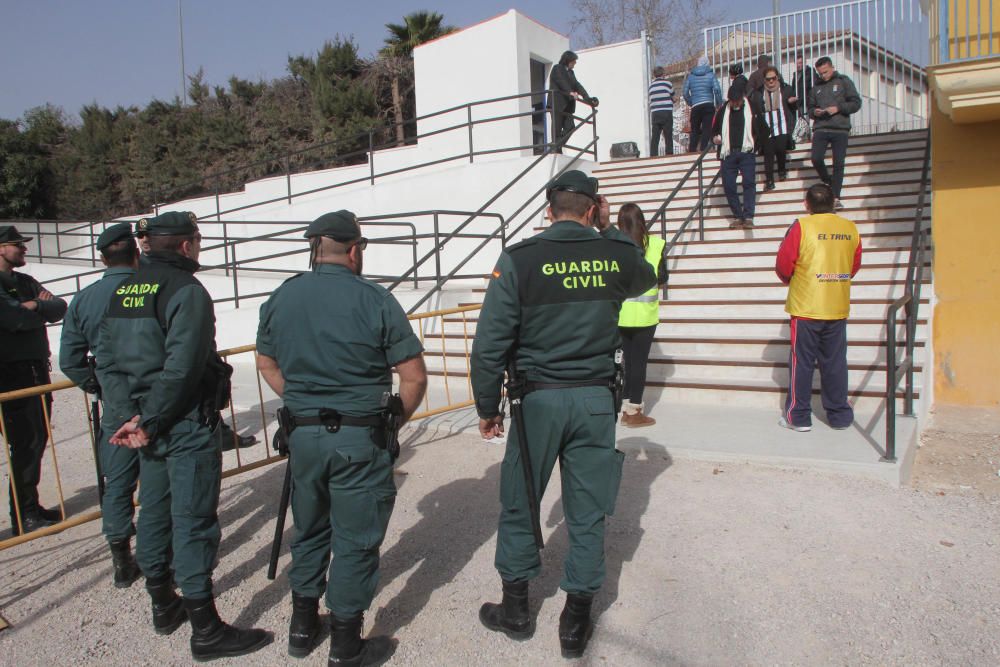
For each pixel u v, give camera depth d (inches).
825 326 205.3
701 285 302.7
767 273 302.7
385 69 1061.8
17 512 155.6
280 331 110.9
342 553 110.1
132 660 120.4
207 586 119.0
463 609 131.5
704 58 473.7
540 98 550.3
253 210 596.4
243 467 186.2
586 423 112.3
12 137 959.0
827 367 208.7
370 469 110.1
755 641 118.4
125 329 123.8
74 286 575.5
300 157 1043.3
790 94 441.7
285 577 145.6
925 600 127.8
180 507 118.9
